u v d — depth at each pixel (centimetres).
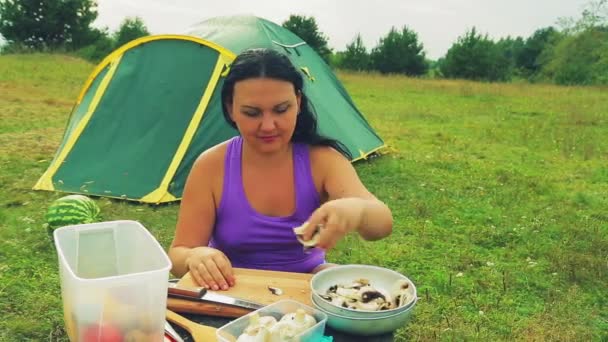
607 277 467
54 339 342
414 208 621
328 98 807
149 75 637
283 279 199
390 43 4400
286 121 199
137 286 133
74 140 633
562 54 3753
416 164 838
